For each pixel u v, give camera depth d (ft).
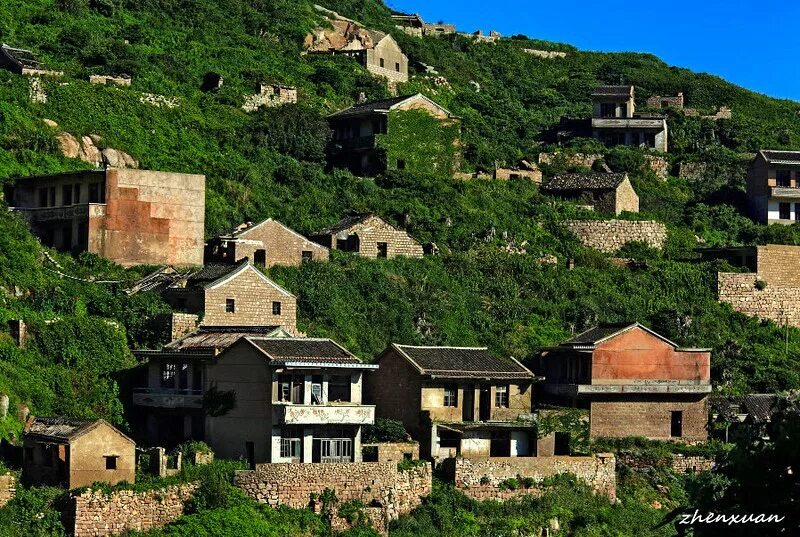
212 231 423.23
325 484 301.02
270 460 304.30
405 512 311.27
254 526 285.64
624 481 349.41
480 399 344.49
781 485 161.89
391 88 608.19
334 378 317.22
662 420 379.14
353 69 600.39
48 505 277.85
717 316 458.09
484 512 318.04
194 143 483.10
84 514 274.77
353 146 513.04
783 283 473.67
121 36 560.20
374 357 359.25
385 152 506.07
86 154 448.24
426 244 447.01
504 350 400.06
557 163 560.20
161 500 284.41
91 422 287.28
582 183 516.32
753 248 474.08
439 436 332.80
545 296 441.68
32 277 359.87
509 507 321.32
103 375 331.57
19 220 389.80
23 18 551.59
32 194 411.95
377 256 434.71
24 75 473.26
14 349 323.78
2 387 307.17
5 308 337.11
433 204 485.15
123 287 373.81
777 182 542.16
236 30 613.52
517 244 465.88
